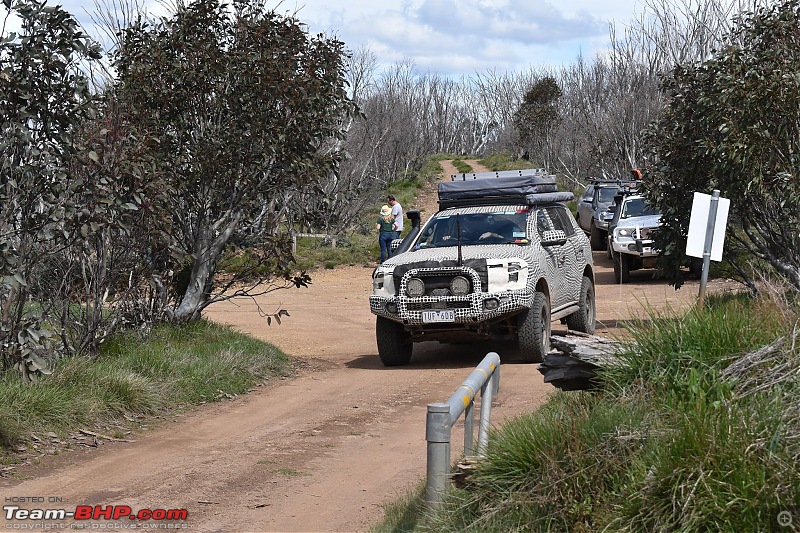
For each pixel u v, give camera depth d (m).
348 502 8.90
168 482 9.55
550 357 9.57
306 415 12.91
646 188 19.80
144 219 14.18
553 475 7.00
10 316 12.48
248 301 28.75
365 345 20.06
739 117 17.17
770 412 6.86
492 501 7.19
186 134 16.88
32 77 11.61
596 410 7.95
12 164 11.40
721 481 6.20
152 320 16.58
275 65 16.41
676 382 8.03
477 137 129.38
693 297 11.67
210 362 14.77
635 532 6.34
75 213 11.64
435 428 7.18
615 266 30.19
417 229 18.27
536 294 16.14
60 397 11.57
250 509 8.69
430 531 7.12
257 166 17.02
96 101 13.11
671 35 45.62
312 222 18.77
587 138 54.59
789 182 16.88
